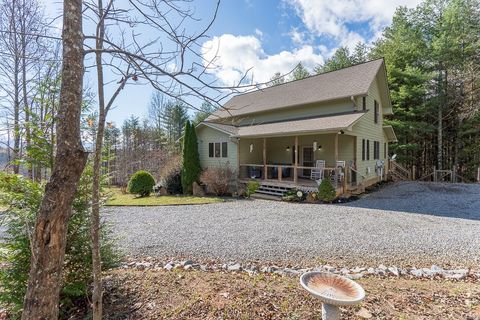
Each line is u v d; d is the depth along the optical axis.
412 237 6.11
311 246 5.61
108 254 3.65
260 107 17.02
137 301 3.38
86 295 3.34
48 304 1.69
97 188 2.39
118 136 22.84
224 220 8.13
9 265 3.09
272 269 4.38
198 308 3.12
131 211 9.88
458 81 18.06
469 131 18.95
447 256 5.04
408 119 20.95
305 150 15.52
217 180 13.92
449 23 19.56
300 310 2.99
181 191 15.46
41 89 3.05
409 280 3.99
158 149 23.84
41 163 3.05
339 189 11.36
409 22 22.83
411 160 21.84
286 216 8.45
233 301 3.25
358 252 5.26
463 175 20.34
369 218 7.99
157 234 6.73
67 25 1.77
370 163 14.63
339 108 13.65
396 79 20.91
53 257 1.70
